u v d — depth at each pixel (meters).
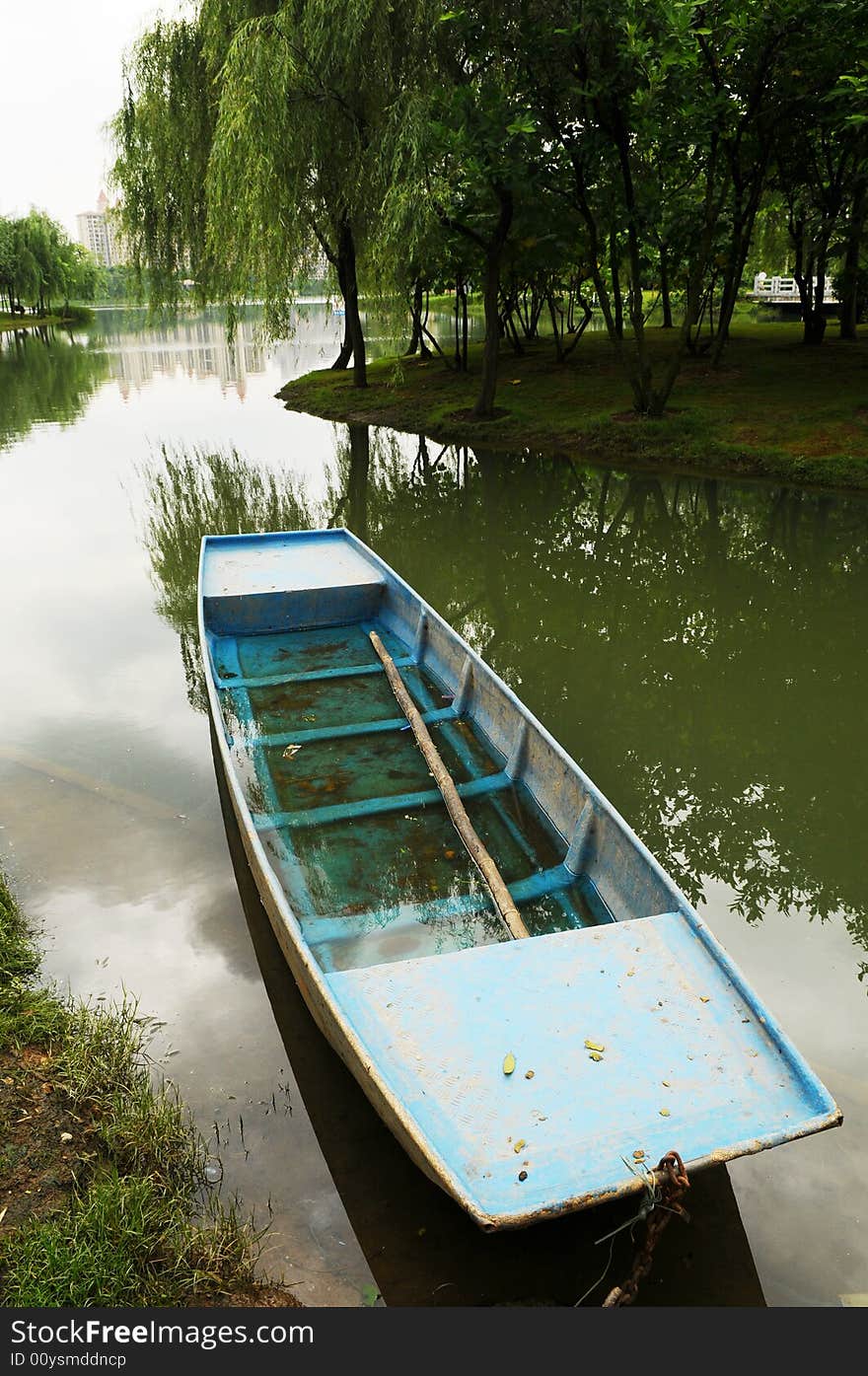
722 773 6.27
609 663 8.04
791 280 37.22
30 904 4.78
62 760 6.28
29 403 24.25
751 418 15.69
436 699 6.68
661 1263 3.04
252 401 24.66
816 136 19.06
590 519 12.53
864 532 11.45
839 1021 4.11
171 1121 3.48
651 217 14.78
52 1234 2.99
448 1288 2.95
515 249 17.58
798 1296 2.94
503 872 4.71
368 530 12.30
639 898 4.09
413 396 21.50
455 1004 3.29
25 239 67.19
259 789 5.54
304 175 16.23
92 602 9.70
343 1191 3.27
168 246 20.59
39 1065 3.71
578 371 21.81
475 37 14.02
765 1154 3.46
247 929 4.64
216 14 16.42
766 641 8.43
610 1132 2.82
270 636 7.82
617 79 12.95
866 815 5.79
